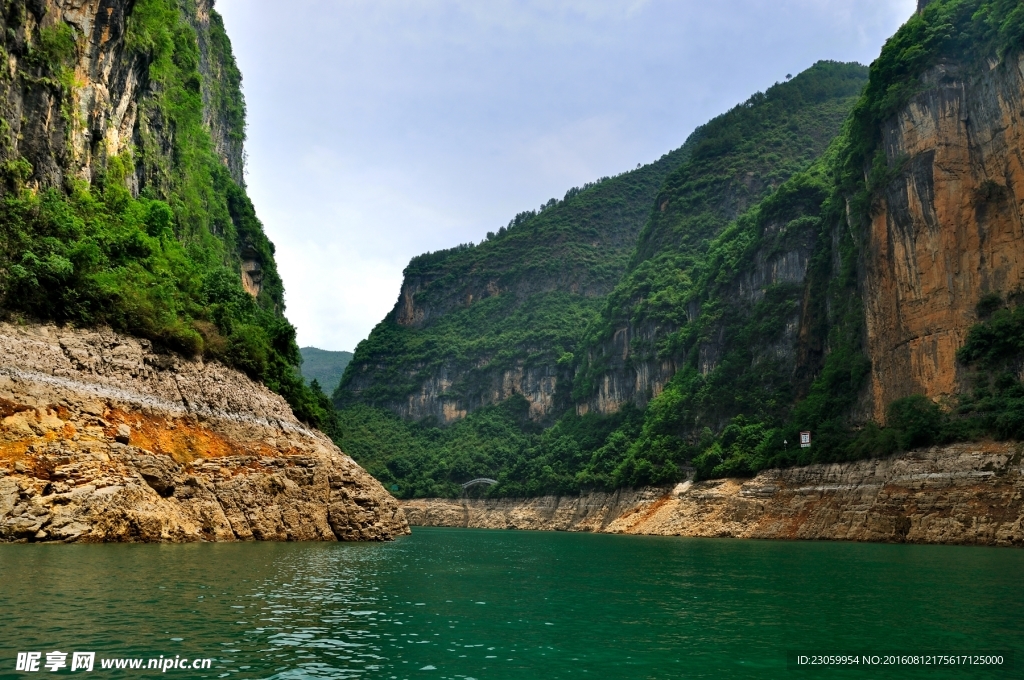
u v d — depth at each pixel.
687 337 147.38
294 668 17.02
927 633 22.73
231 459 44.69
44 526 32.34
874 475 78.00
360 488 55.69
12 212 40.00
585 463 166.38
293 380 60.41
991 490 63.44
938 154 82.31
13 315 36.31
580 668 18.27
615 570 42.62
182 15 93.94
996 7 78.81
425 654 18.98
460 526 176.00
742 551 60.91
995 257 75.88
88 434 35.97
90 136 49.75
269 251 104.56
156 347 43.50
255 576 28.66
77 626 18.73
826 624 24.19
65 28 46.97
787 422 110.44
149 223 52.66
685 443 125.44
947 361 78.06
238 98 121.81
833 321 106.00
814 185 130.50
